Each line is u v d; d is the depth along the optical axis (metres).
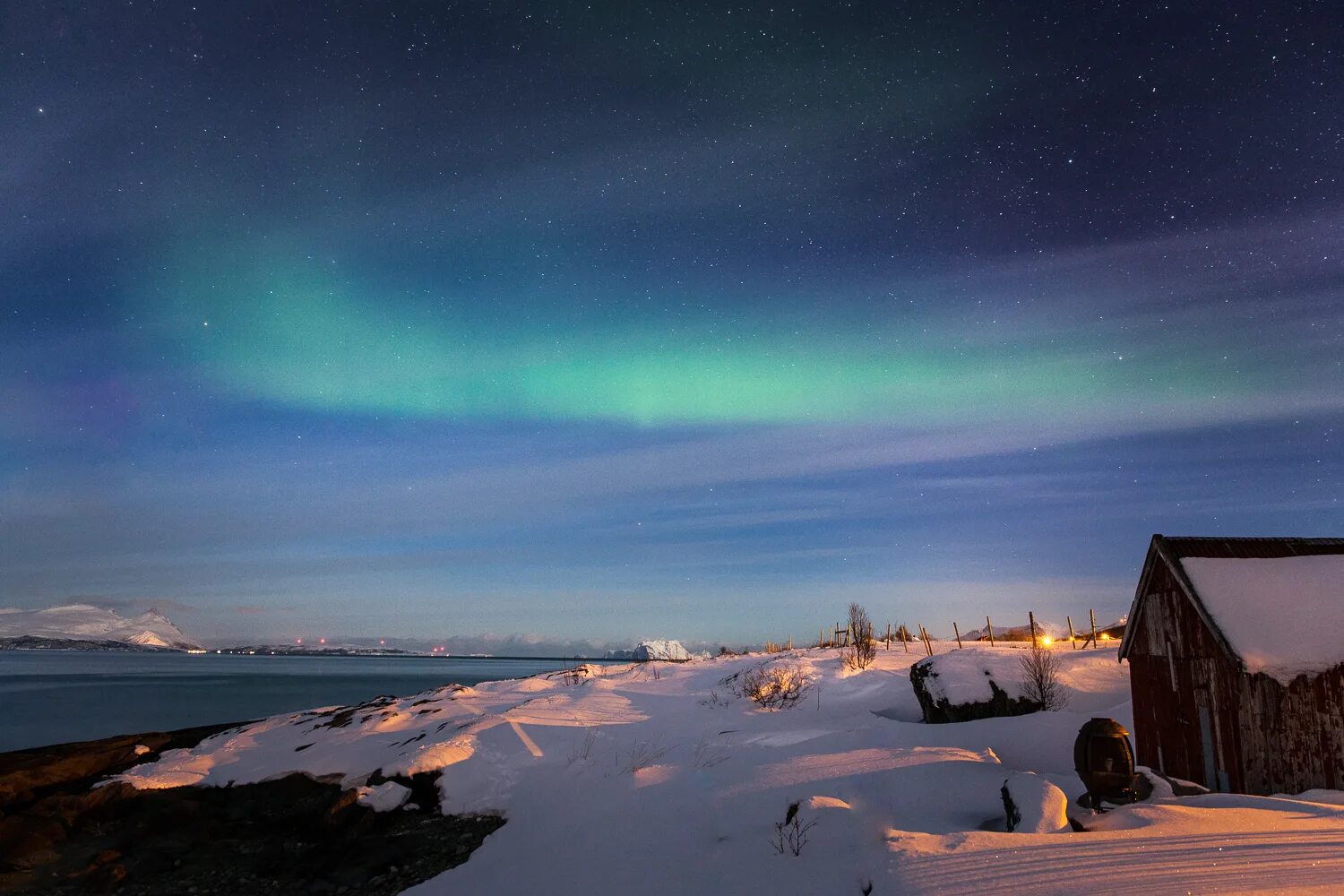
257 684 84.62
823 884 8.01
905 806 9.62
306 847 13.50
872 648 26.27
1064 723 13.99
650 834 10.79
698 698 20.48
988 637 33.41
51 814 14.91
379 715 19.64
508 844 11.87
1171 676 12.55
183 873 12.80
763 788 11.42
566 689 23.28
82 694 65.75
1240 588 11.73
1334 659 10.55
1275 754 10.69
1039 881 6.66
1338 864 6.20
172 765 17.45
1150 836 7.23
